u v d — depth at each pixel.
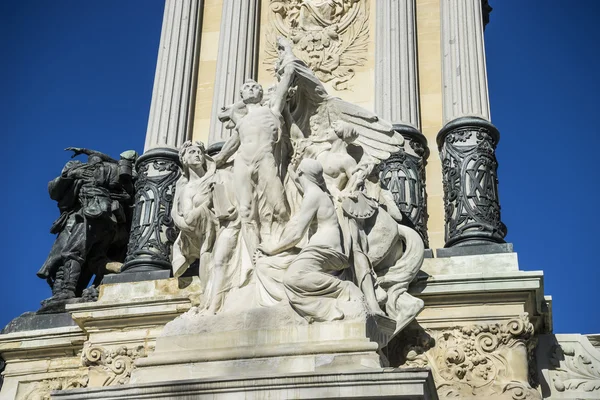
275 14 18.94
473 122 16.36
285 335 12.98
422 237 15.66
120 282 16.03
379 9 18.19
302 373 12.15
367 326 12.88
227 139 16.53
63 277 17.70
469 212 15.62
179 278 15.74
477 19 17.67
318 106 15.70
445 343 14.55
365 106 17.70
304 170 14.06
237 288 14.10
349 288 13.17
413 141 16.52
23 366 16.92
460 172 15.98
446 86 17.16
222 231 14.59
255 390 12.27
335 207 14.41
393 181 16.00
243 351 12.95
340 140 15.11
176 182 16.84
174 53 18.38
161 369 13.25
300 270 13.19
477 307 14.66
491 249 15.19
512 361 14.30
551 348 15.39
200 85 18.56
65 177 18.23
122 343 15.59
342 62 18.17
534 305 14.71
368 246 14.40
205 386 12.42
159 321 15.52
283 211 14.63
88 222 17.91
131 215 18.52
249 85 15.34
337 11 18.64
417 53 17.95
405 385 11.91
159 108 17.83
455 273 14.97
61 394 13.08
